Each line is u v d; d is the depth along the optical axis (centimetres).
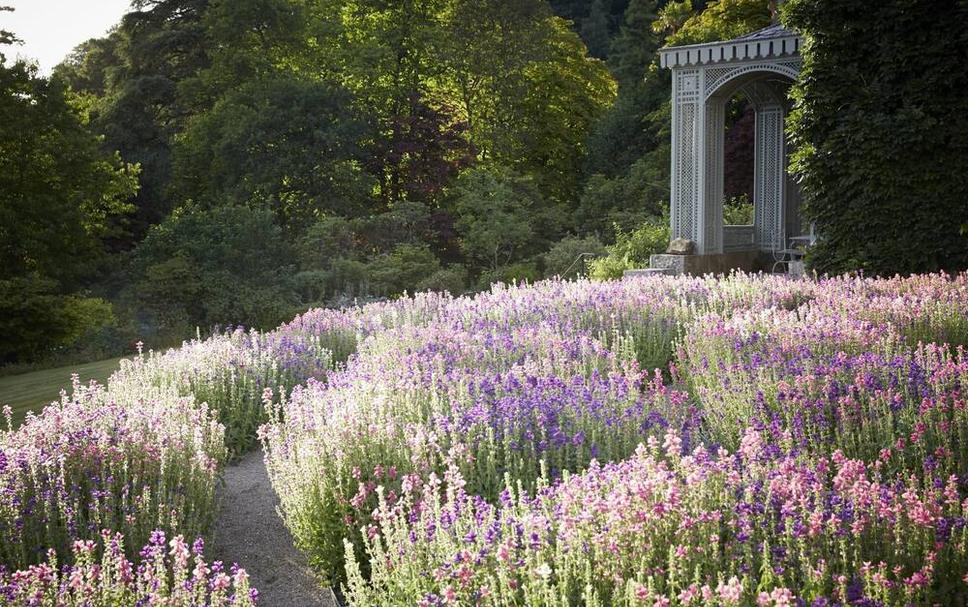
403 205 2689
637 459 420
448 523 396
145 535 480
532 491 501
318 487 505
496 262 2708
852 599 308
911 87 1411
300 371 916
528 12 3438
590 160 3594
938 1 1383
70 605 368
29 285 2041
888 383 598
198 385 839
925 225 1413
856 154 1452
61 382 1364
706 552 344
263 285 2239
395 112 3281
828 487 422
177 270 2127
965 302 891
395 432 539
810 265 1527
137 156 3609
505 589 332
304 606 474
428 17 3541
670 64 1781
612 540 343
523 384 644
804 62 1527
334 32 3369
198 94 3488
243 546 561
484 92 3506
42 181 2559
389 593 379
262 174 2816
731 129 2952
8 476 496
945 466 483
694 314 1032
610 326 995
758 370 645
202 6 3869
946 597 324
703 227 1803
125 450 564
